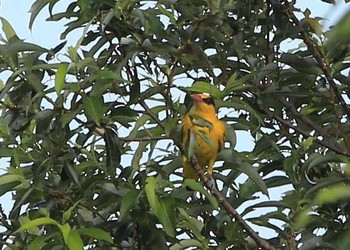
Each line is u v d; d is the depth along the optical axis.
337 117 8.73
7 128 7.93
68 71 6.96
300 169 8.30
